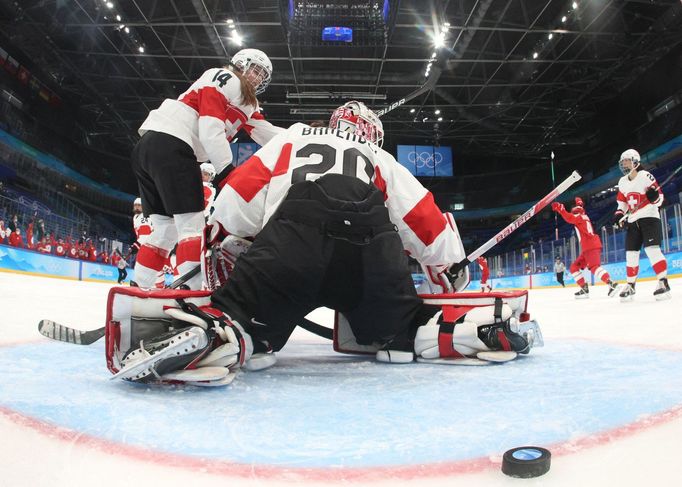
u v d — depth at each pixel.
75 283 11.75
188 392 1.47
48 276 13.55
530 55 19.98
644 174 5.54
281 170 1.96
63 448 0.95
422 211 2.11
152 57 20.62
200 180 2.87
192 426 1.11
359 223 1.79
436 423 1.13
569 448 0.94
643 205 5.56
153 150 2.77
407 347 2.20
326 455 0.93
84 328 3.13
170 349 1.47
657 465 0.85
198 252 2.71
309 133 2.05
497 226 33.53
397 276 1.92
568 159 29.83
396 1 14.62
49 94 24.17
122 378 1.50
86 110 26.08
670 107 21.77
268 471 0.86
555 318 4.35
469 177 33.47
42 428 1.05
